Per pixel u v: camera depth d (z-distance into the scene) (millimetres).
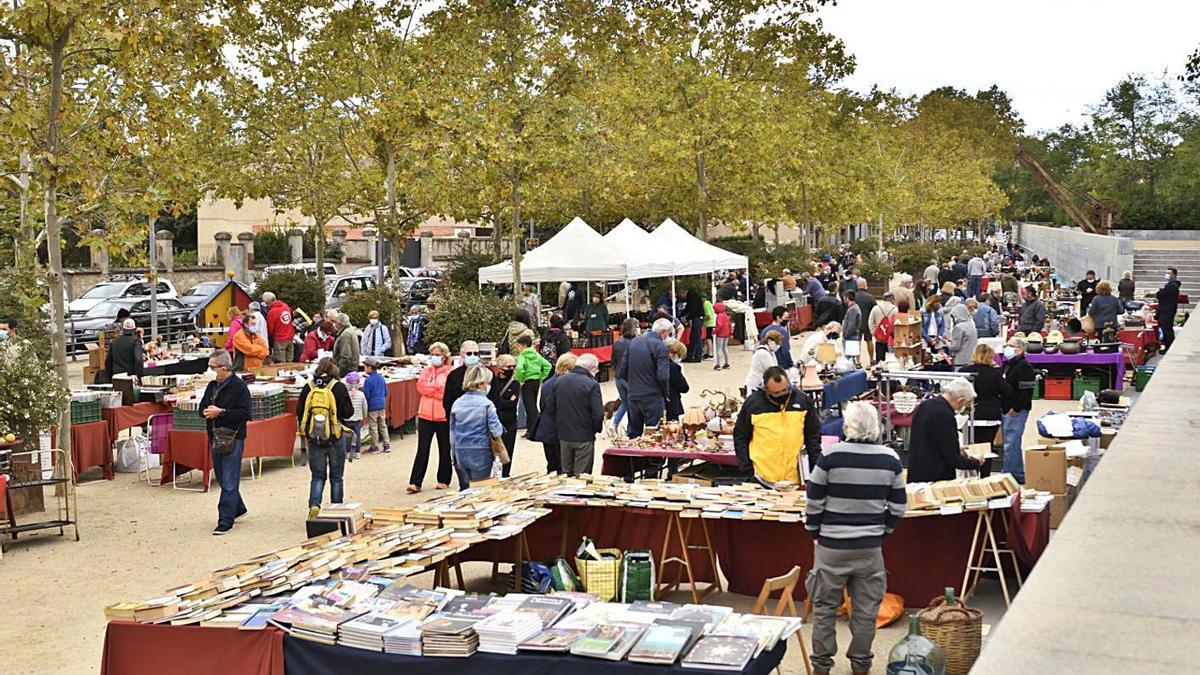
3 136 14438
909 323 18297
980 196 76438
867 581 7086
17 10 13305
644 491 9219
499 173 24625
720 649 5934
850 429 7066
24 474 12633
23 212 18078
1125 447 3658
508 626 6238
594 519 9422
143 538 11672
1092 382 19422
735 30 35531
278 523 12234
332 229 54562
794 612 7891
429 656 6191
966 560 8570
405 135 26797
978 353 12273
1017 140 92500
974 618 7184
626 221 27453
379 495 13484
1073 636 1931
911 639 6848
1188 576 2254
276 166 31141
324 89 28391
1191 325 9641
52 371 13227
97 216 15922
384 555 7668
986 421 12156
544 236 48938
